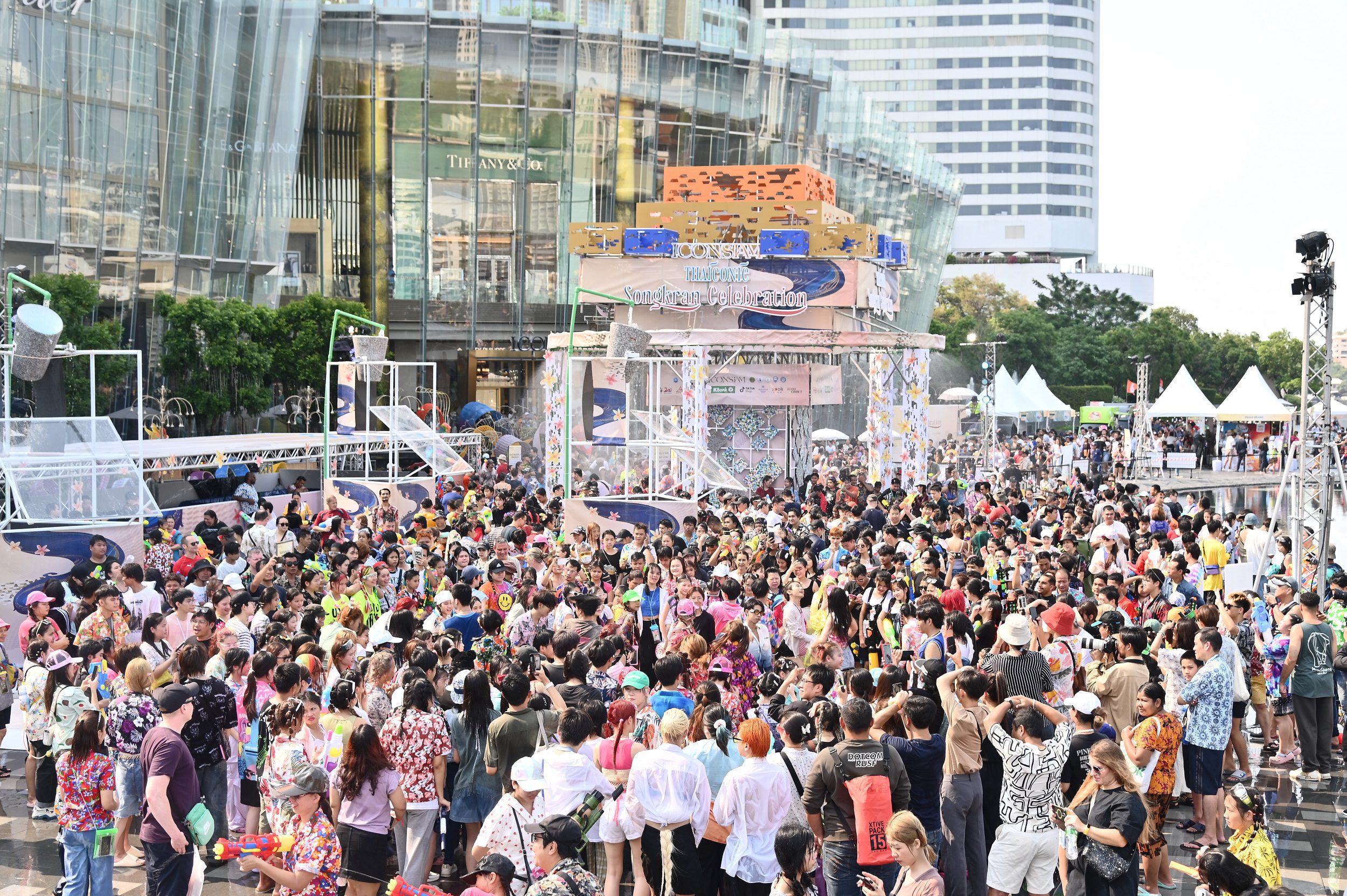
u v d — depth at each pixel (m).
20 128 34.59
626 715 8.88
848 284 31.97
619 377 23.78
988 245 167.12
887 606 13.30
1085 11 167.75
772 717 10.39
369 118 50.28
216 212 43.00
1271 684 13.54
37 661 11.60
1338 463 19.25
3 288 32.72
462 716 9.45
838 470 36.47
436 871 10.09
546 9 51.62
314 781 7.57
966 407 62.00
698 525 20.09
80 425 18.17
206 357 39.66
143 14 38.19
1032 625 12.36
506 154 51.56
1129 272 146.50
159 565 16.77
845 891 7.82
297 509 23.56
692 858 8.11
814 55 58.16
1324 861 10.55
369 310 50.88
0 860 10.32
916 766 8.37
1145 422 56.41
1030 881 8.43
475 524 19.44
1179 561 14.12
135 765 9.04
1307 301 18.00
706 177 33.44
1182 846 10.93
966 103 165.88
